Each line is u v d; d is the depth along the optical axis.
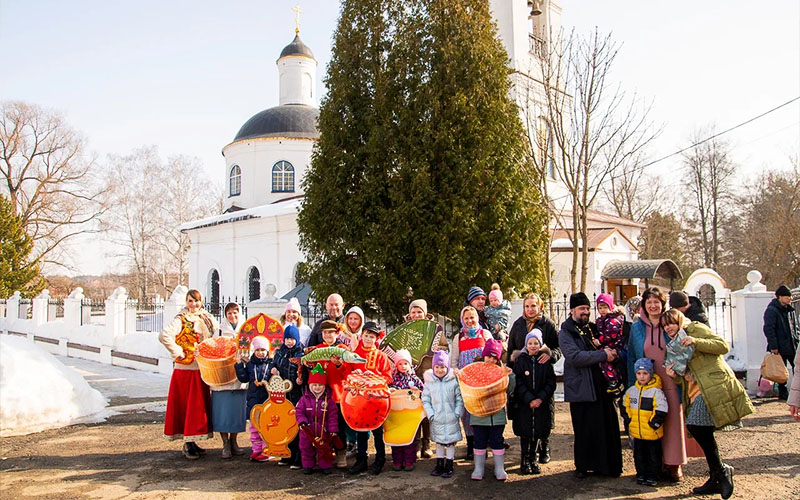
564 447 7.33
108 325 16.83
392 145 11.16
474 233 10.76
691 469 6.32
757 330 10.59
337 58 12.21
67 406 9.09
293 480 6.18
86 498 5.67
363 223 11.16
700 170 41.81
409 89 11.45
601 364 6.09
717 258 41.19
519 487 5.84
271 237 25.16
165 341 6.80
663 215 44.06
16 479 6.29
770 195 38.16
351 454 7.22
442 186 10.81
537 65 18.77
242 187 32.03
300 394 6.86
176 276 51.41
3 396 8.43
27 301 23.67
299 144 31.50
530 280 11.20
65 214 41.41
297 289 19.86
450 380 6.34
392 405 6.38
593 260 21.02
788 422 8.25
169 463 6.88
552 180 20.31
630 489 5.72
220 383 6.83
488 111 11.30
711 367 5.50
